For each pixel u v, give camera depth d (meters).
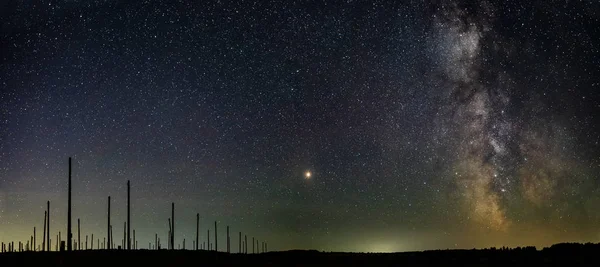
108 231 30.09
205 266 22.89
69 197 23.53
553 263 21.23
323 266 22.95
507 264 21.56
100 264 22.81
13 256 24.53
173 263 23.47
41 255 24.89
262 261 24.42
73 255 25.14
